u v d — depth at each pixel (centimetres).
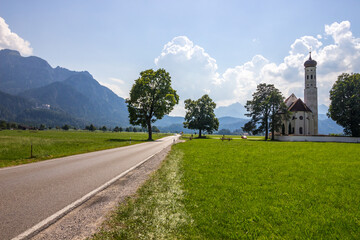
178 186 750
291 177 903
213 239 398
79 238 389
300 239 398
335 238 405
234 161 1363
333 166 1190
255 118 5831
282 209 541
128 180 846
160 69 4988
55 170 1051
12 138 3494
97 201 589
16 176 902
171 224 454
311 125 6912
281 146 2808
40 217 469
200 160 1409
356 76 5312
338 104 5384
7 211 501
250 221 470
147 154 1827
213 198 619
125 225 448
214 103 7038
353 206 569
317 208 550
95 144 3006
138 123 4956
